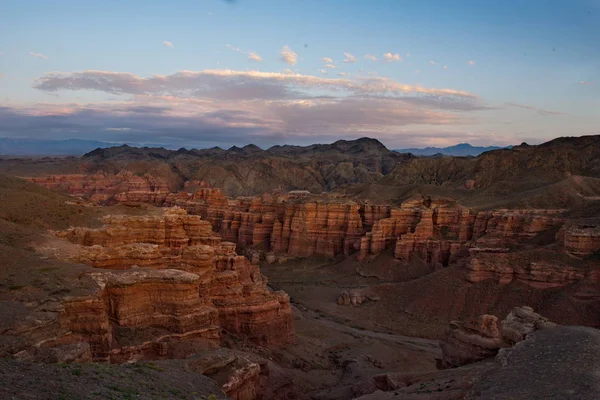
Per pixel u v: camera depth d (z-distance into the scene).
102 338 39.84
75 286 41.09
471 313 79.94
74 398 23.02
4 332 32.94
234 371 36.78
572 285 75.75
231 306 60.81
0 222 51.19
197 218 68.50
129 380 28.17
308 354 63.66
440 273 93.06
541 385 29.11
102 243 57.34
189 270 58.62
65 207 60.75
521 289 79.69
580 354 33.34
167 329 45.94
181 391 29.28
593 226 84.12
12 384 22.52
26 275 41.03
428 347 72.19
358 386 50.44
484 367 39.62
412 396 37.84
